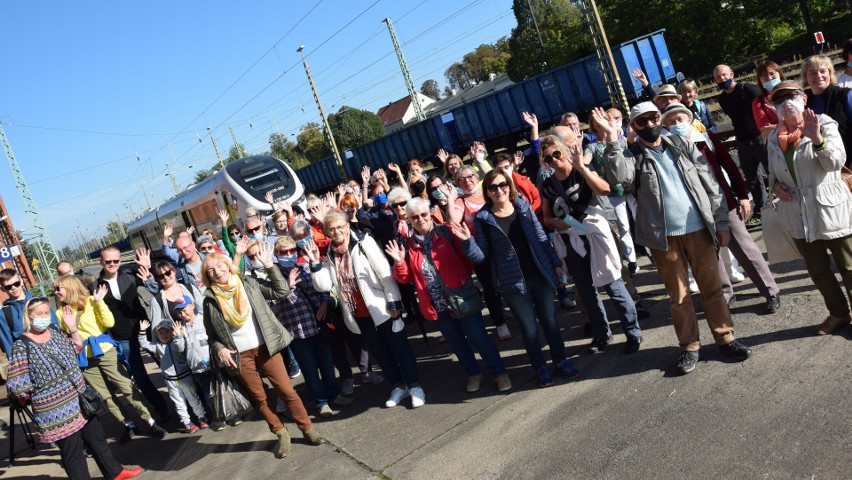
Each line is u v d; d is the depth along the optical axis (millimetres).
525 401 4621
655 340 4852
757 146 6367
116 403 6359
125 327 6441
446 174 7016
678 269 4227
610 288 4711
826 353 3877
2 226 31734
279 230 7035
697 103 6316
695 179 4164
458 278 4805
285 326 5480
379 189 6629
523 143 24766
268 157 19062
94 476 5773
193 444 5879
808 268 4121
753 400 3650
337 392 5785
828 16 33344
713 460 3256
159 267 5879
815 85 4477
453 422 4672
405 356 5141
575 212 4723
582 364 4918
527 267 4645
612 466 3492
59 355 5016
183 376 6121
